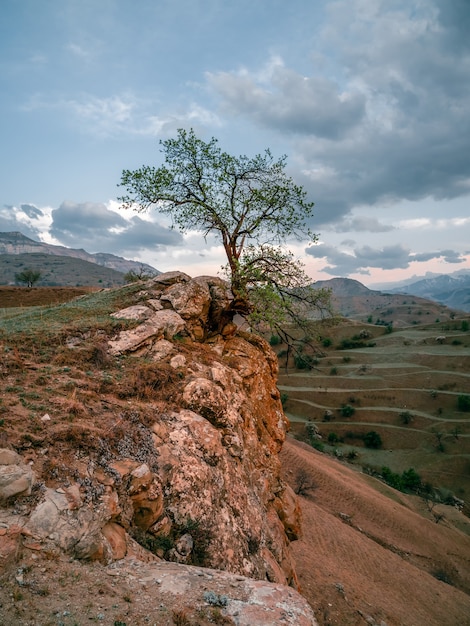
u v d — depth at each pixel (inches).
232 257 772.0
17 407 362.9
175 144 751.7
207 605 241.3
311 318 778.2
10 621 192.5
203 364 623.5
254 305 718.5
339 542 1437.0
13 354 491.2
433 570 1835.6
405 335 7672.2
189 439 440.8
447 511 2920.8
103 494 309.1
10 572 222.7
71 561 254.8
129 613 221.0
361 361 6525.6
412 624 912.3
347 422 4881.9
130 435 384.8
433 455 4141.2
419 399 5142.7
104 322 625.0
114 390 459.2
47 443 322.3
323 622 748.0
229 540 385.7
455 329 7696.9
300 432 4734.3
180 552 343.6
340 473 2741.1
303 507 1701.5
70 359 509.4
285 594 267.4
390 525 2164.1
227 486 437.1
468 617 1229.1
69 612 209.2
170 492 374.3
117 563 279.3
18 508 261.0
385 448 4419.3
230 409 545.3
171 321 685.9
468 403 4798.2
